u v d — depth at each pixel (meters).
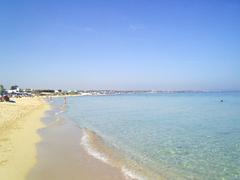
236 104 73.94
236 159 15.96
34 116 40.31
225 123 32.31
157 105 73.44
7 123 29.03
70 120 36.56
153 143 20.58
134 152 17.69
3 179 11.73
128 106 70.56
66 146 19.09
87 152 17.44
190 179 12.59
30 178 12.12
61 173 12.99
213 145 19.80
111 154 17.05
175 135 24.09
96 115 44.34
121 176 12.80
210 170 13.89
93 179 12.32
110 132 25.97
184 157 16.47
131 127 29.44
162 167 14.38
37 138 21.58
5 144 18.44
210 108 58.44
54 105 79.56
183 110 53.25
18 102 77.69
